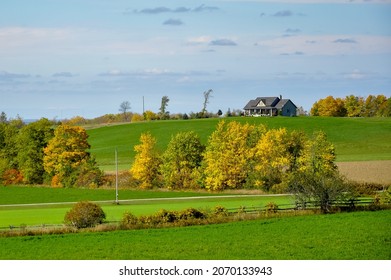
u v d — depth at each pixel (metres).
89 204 116.75
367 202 135.38
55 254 95.56
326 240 102.38
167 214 118.25
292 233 107.69
